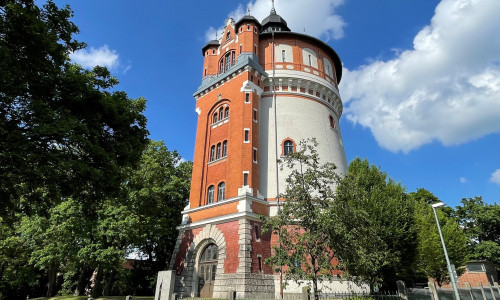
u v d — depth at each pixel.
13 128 13.64
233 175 29.12
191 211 30.98
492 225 48.06
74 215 27.77
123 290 43.16
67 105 15.70
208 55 39.81
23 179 15.19
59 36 16.38
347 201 17.64
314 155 18.47
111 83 19.94
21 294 44.09
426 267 31.00
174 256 30.12
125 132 18.08
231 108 32.81
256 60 35.44
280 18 44.19
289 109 34.22
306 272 14.94
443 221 37.97
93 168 15.34
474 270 41.69
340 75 43.88
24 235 30.44
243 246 24.69
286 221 16.50
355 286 25.50
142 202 30.59
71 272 36.25
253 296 23.22
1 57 12.19
